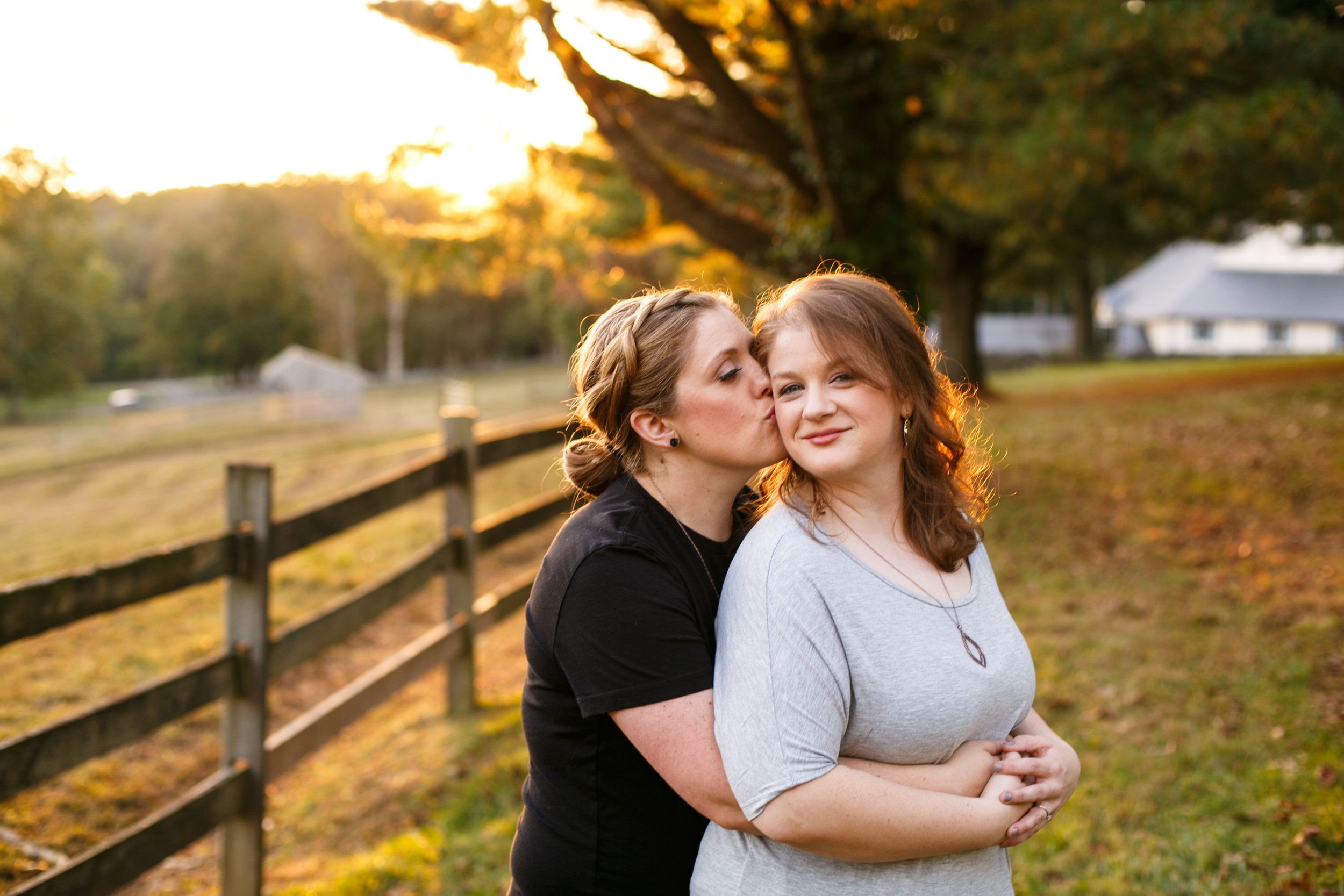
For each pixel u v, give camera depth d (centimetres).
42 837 346
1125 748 371
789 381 140
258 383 6262
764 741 122
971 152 794
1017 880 292
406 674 407
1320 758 337
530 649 147
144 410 3722
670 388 143
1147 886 281
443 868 325
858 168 715
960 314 1902
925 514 142
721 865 139
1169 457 939
